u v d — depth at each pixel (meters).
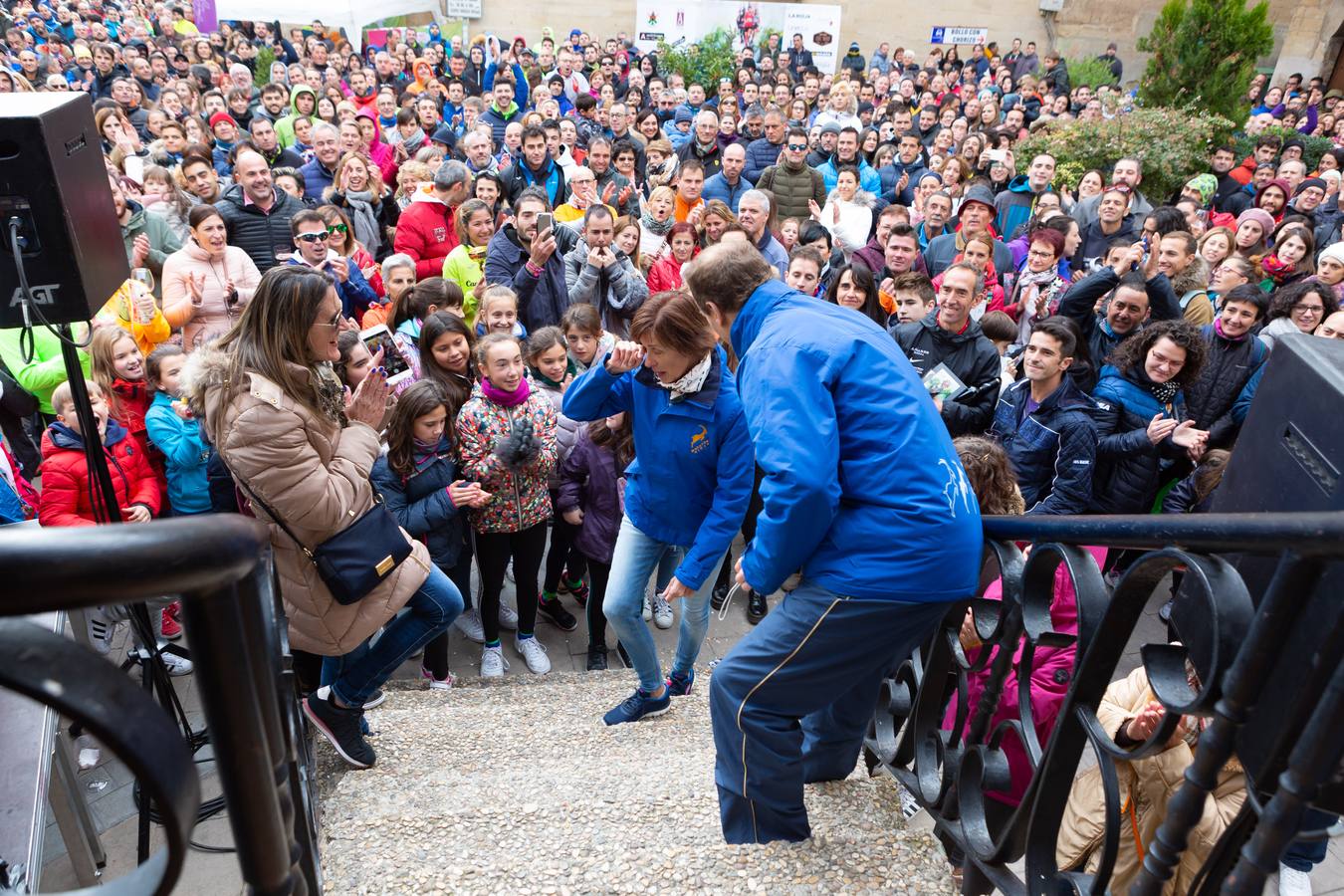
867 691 2.12
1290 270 6.34
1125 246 5.03
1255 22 11.27
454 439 3.60
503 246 5.15
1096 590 1.37
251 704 0.64
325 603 2.42
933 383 4.27
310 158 8.02
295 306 2.18
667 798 2.21
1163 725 1.15
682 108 11.22
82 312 2.24
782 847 1.95
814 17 17.77
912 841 1.98
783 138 8.88
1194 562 1.07
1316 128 13.35
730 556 4.67
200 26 15.11
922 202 7.26
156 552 0.50
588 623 4.10
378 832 2.06
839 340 1.82
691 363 2.68
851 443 1.81
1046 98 15.47
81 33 13.95
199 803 0.52
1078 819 2.03
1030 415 4.04
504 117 9.64
